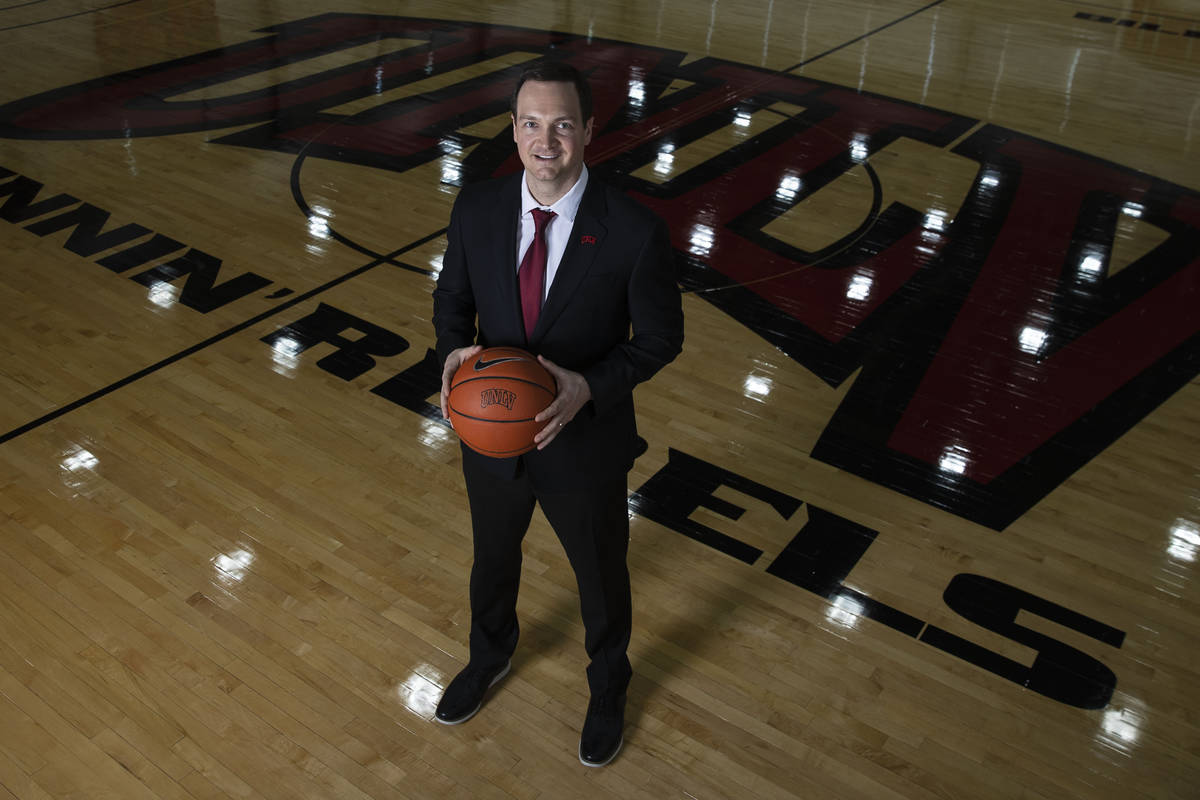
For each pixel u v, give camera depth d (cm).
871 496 330
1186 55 806
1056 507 328
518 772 236
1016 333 424
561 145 175
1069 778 238
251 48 779
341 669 262
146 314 421
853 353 409
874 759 242
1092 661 271
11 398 363
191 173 557
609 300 193
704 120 653
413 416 363
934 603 289
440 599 285
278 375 383
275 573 292
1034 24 886
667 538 310
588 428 202
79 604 278
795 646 274
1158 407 379
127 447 340
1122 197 554
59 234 486
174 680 256
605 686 239
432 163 580
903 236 506
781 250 490
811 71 752
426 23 856
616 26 857
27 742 238
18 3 884
